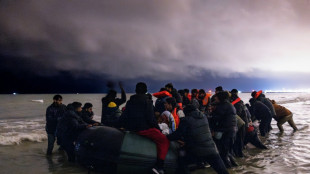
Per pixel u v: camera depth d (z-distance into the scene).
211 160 4.34
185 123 4.32
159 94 6.10
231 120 5.18
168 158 4.48
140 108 4.41
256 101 8.75
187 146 4.46
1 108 32.34
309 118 14.20
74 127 5.46
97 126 5.17
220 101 5.32
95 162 4.53
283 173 4.97
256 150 6.84
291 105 26.31
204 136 4.35
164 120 5.22
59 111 6.74
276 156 6.24
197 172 5.08
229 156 5.43
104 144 4.48
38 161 6.15
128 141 4.34
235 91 6.78
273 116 9.34
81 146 4.84
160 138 4.38
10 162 6.04
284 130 10.17
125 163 4.25
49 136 6.78
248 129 6.80
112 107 5.74
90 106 6.71
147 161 4.29
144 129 4.40
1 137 8.71
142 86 4.52
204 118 4.46
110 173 4.39
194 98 8.16
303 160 5.90
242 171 5.08
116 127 4.98
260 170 5.15
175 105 5.36
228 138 5.18
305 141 8.04
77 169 5.52
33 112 25.12
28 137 8.84
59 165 5.80
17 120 16.81
